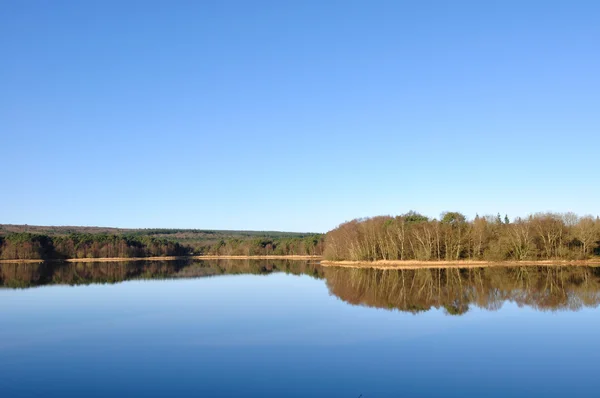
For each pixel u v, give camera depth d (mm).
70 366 29281
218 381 25750
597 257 122625
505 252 116812
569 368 27562
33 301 61000
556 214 131375
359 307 51406
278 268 138000
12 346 34844
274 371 27297
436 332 37594
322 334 37250
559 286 68688
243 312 49156
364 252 130625
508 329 38531
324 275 102375
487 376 26156
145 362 29875
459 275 89250
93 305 56531
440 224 127125
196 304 56188
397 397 22906
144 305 55875
